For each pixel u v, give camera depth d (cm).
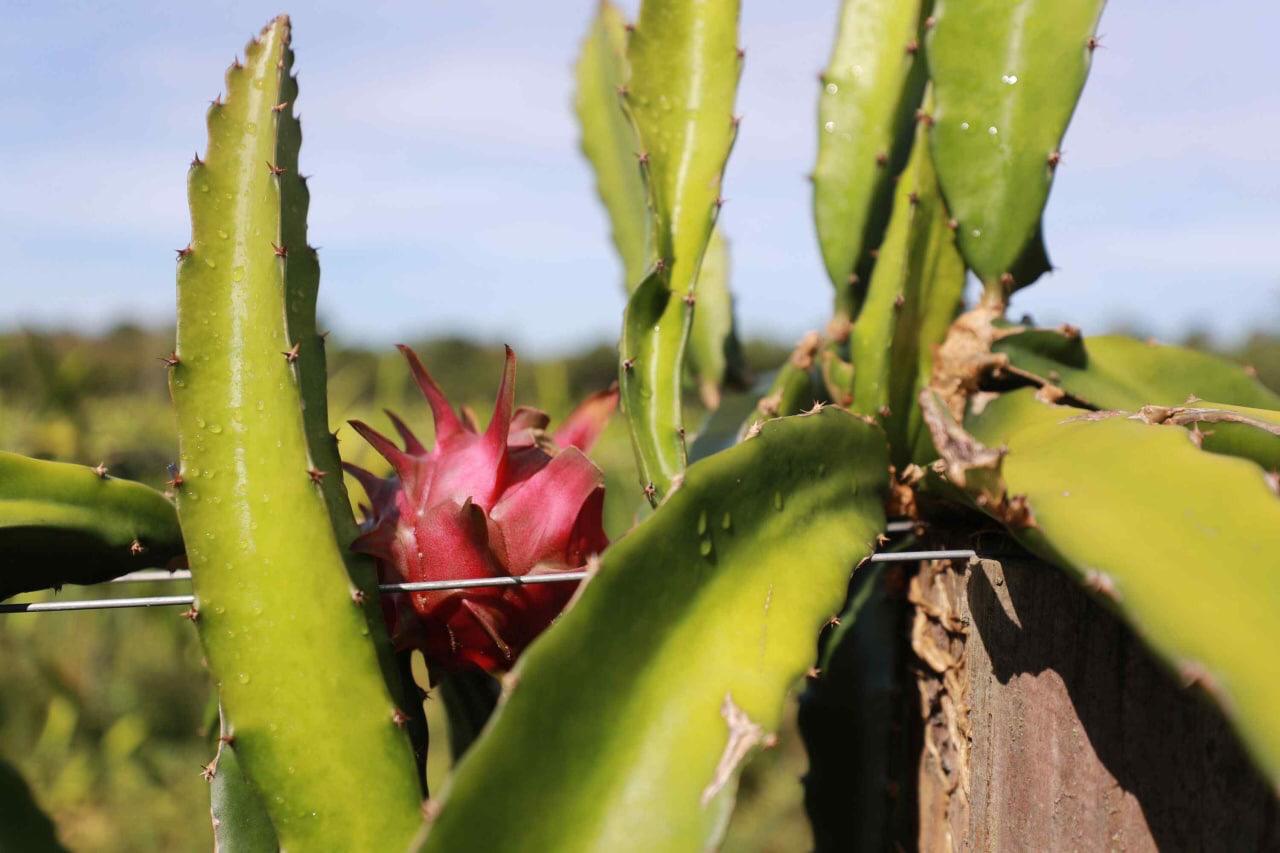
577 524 70
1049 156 80
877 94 86
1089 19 79
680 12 80
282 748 67
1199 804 65
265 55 73
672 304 77
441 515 70
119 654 198
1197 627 56
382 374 182
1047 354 79
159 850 180
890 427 80
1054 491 64
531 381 350
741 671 62
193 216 71
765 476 67
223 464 69
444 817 57
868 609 84
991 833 71
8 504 69
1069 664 68
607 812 60
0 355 196
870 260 85
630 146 102
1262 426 66
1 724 180
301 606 68
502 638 70
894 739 81
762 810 198
